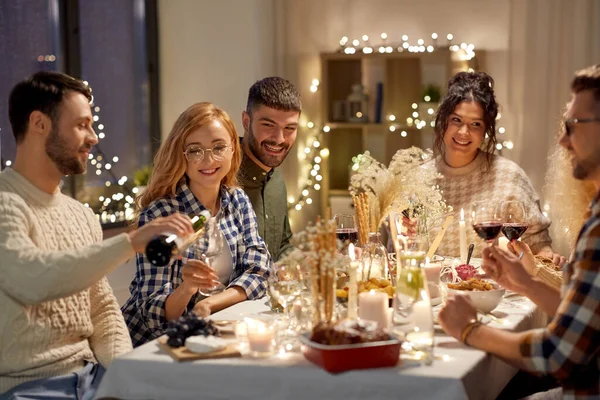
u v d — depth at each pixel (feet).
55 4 16.34
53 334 7.45
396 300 6.51
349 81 18.89
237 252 9.70
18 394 7.20
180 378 6.38
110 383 6.53
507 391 9.80
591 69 6.62
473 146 11.84
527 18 16.67
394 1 18.12
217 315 7.99
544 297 7.39
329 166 19.19
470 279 8.16
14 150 15.56
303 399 6.16
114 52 17.76
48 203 7.64
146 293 8.80
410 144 18.47
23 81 7.54
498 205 9.39
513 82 17.26
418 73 18.40
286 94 11.36
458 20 17.67
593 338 5.99
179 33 18.65
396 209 9.27
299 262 7.43
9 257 6.97
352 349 6.07
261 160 11.53
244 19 17.97
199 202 9.50
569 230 8.91
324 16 18.67
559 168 8.91
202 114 9.33
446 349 6.72
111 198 17.62
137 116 18.42
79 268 6.96
